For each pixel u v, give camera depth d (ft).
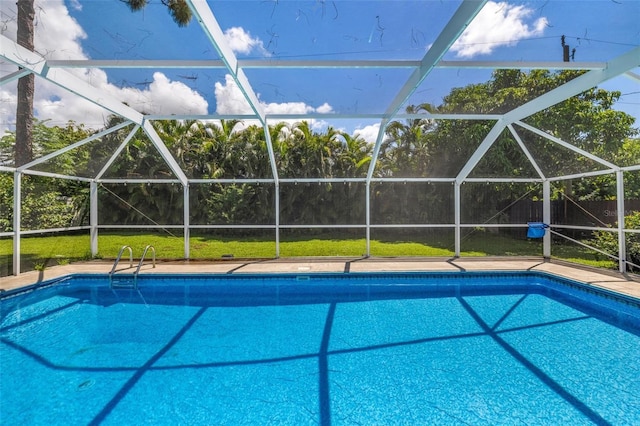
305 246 30.89
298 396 8.61
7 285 16.24
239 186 35.01
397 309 15.43
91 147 21.07
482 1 8.45
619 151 25.94
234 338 12.23
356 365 10.20
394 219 34.53
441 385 9.07
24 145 20.56
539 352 10.98
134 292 18.40
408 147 35.12
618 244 19.07
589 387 8.90
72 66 12.62
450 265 20.90
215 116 17.70
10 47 10.76
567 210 27.30
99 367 10.05
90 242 23.79
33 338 12.18
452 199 31.42
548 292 18.24
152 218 34.01
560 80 24.77
